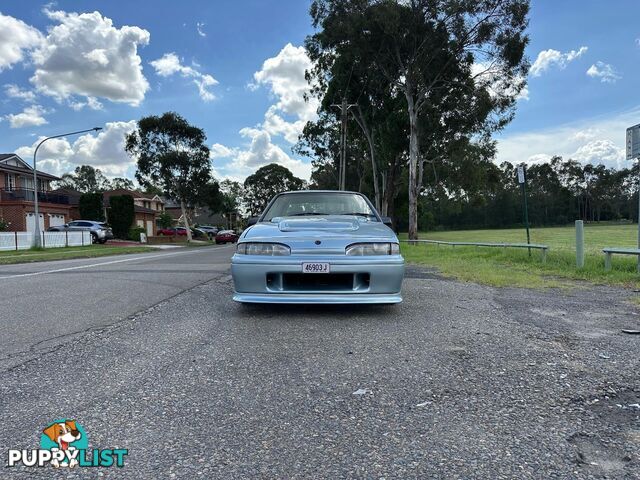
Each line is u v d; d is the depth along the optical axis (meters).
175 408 2.31
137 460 1.83
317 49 29.45
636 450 1.89
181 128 42.72
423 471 1.74
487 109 24.66
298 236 4.29
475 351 3.21
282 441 1.98
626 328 3.88
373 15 22.20
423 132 27.17
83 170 95.56
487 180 42.00
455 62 24.30
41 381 2.70
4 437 2.03
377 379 2.69
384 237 4.32
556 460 1.81
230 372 2.83
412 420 2.17
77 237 28.33
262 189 79.50
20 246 23.62
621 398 2.40
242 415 2.23
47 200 36.94
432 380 2.67
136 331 3.87
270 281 4.23
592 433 2.03
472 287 6.30
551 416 2.20
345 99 31.52
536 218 90.06
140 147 43.03
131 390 2.55
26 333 3.84
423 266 9.62
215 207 46.72
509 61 22.94
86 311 4.74
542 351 3.21
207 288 6.32
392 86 28.83
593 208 92.12
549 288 6.19
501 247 13.59
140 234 39.38
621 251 7.45
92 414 2.25
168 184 43.31
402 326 3.96
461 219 92.31
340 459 1.83
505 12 21.66
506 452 1.88
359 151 41.59
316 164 45.44
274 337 3.62
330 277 4.21
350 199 5.80
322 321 4.16
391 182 33.50
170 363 3.01
